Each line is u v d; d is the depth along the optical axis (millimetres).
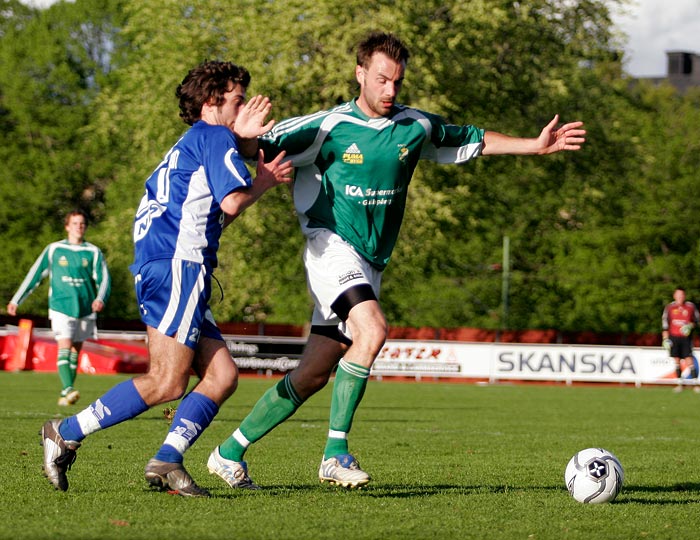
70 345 47594
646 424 47438
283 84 94062
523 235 143000
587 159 111750
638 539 16109
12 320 115562
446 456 30469
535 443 35875
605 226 146625
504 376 92812
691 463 29828
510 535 16125
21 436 32656
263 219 97562
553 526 17109
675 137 149750
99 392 60250
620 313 144500
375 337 20047
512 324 142375
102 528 15805
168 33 100375
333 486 21859
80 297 47469
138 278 18344
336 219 21062
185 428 18875
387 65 20688
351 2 93500
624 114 125750
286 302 129500
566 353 93188
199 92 18969
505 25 102312
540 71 107062
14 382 70750
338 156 20922
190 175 18250
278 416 20812
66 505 18094
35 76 162000
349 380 20188
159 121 98438
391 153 21031
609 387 93375
